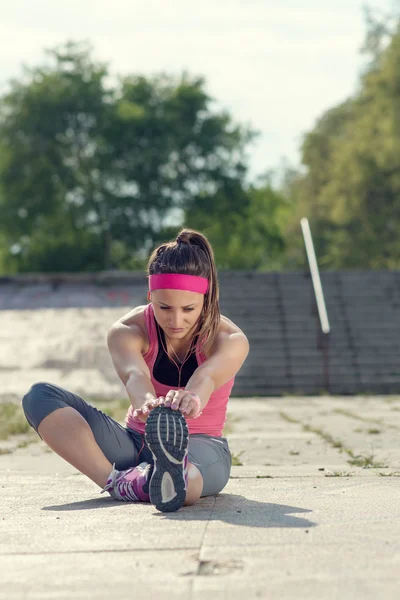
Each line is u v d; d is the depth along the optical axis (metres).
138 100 49.09
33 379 17.34
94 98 46.72
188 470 3.84
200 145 48.12
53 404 4.19
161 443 3.53
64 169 47.41
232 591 2.37
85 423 4.19
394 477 4.95
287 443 7.65
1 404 11.95
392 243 41.59
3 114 47.00
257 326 21.27
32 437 8.84
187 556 2.78
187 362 4.09
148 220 48.72
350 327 21.27
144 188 47.94
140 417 3.68
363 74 47.38
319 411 12.66
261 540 3.00
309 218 50.12
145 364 4.05
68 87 46.69
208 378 3.85
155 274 3.87
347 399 16.56
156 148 46.69
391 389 19.72
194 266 3.85
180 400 3.61
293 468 5.62
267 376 19.78
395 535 3.06
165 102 48.59
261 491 4.36
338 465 5.88
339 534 3.09
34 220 47.62
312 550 2.83
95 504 4.02
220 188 49.25
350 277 22.81
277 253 54.03
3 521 3.52
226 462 4.21
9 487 4.78
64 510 3.82
